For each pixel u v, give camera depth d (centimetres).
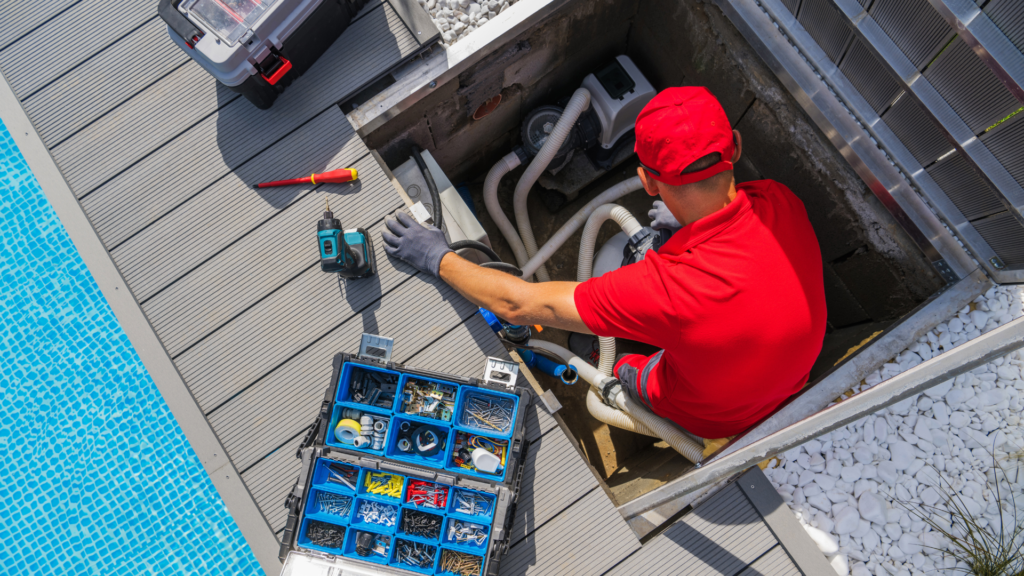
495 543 173
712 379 175
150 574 252
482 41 232
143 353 208
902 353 221
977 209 198
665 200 175
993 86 162
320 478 181
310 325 209
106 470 257
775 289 159
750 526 201
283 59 202
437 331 209
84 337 266
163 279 212
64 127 222
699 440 237
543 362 284
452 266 198
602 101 288
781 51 232
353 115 227
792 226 170
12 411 259
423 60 231
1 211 273
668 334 166
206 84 225
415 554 180
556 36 268
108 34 228
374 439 183
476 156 326
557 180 324
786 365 170
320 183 217
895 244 236
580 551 197
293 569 172
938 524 214
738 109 273
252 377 206
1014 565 207
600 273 300
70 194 219
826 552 210
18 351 263
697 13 257
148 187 218
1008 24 148
